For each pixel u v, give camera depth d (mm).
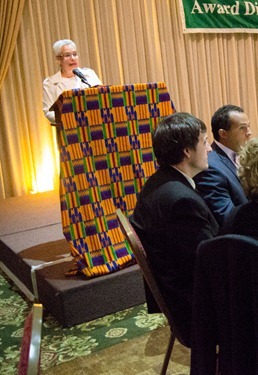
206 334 1375
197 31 5984
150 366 2117
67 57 3949
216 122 2471
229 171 2363
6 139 5195
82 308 2562
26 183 5398
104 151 2650
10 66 5117
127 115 2711
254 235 1369
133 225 1736
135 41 5680
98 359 2211
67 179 2562
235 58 6422
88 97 2596
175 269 1663
